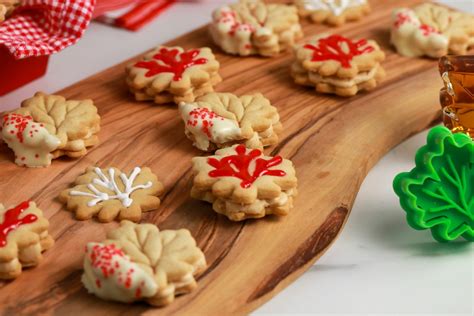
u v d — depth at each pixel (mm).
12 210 594
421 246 621
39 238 586
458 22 799
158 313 558
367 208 650
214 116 672
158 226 615
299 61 745
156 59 736
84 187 634
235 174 619
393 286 592
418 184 608
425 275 600
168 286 558
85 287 569
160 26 857
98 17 852
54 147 653
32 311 558
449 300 583
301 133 699
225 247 601
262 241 606
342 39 761
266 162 631
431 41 777
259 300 572
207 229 613
